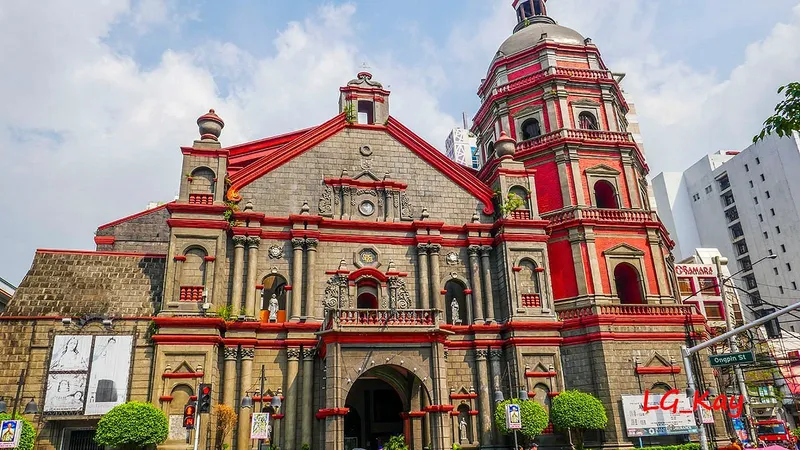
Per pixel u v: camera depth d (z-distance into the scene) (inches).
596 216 1606.8
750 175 3284.9
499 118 1829.5
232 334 1295.5
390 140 1583.4
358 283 1432.1
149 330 1264.8
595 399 1326.3
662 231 1705.2
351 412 1550.2
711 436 1389.0
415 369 1186.0
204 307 1249.4
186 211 1337.4
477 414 1373.0
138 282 1347.2
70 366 1211.9
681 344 1476.4
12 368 1197.1
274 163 1469.0
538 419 1251.8
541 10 2114.9
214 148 1413.6
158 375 1192.2
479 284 1488.7
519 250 1498.5
